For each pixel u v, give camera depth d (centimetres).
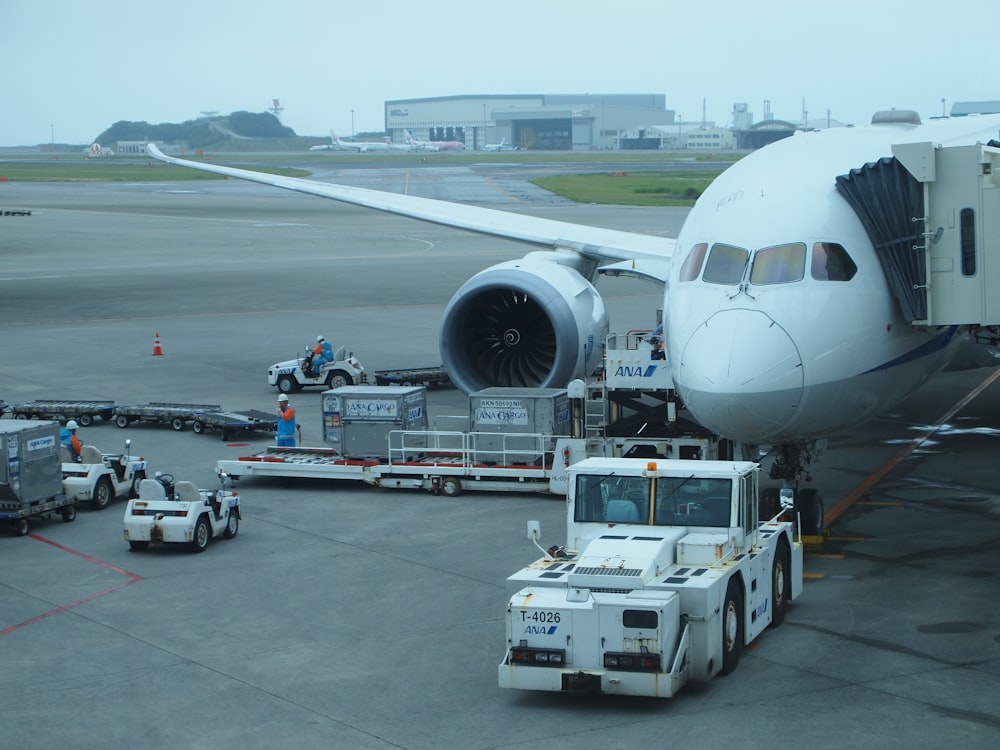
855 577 1755
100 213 10775
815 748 1184
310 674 1416
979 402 3092
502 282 2575
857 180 1786
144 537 1931
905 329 1823
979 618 1566
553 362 2672
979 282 1730
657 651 1272
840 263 1739
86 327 4600
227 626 1589
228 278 6231
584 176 16238
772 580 1530
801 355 1652
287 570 1838
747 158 2039
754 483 1493
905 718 1255
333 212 11450
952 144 2098
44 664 1459
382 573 1812
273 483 2452
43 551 1970
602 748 1198
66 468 2269
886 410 1912
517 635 1318
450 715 1291
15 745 1228
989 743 1190
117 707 1325
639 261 2777
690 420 2362
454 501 2267
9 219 9969
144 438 2831
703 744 1200
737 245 1753
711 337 1670
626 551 1378
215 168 4231
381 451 2375
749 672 1398
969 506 2133
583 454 2231
